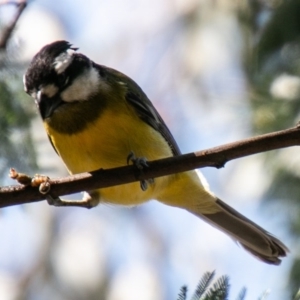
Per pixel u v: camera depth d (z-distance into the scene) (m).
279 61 12.16
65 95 9.71
